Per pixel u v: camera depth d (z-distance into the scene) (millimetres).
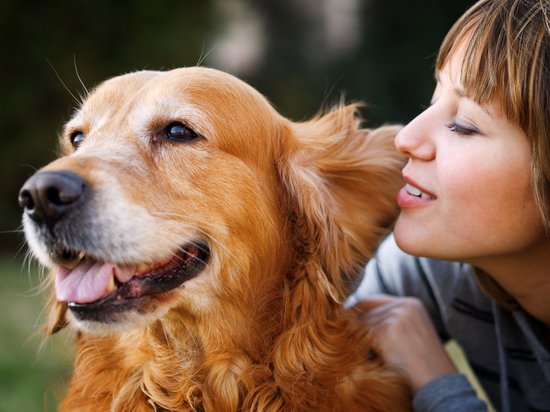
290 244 780
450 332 854
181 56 2947
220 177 743
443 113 715
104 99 788
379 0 4082
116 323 702
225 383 761
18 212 2844
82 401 786
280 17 4504
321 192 784
